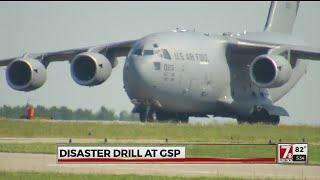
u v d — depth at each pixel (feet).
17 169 426.51
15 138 628.69
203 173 429.38
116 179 396.16
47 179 392.06
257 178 410.31
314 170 452.76
